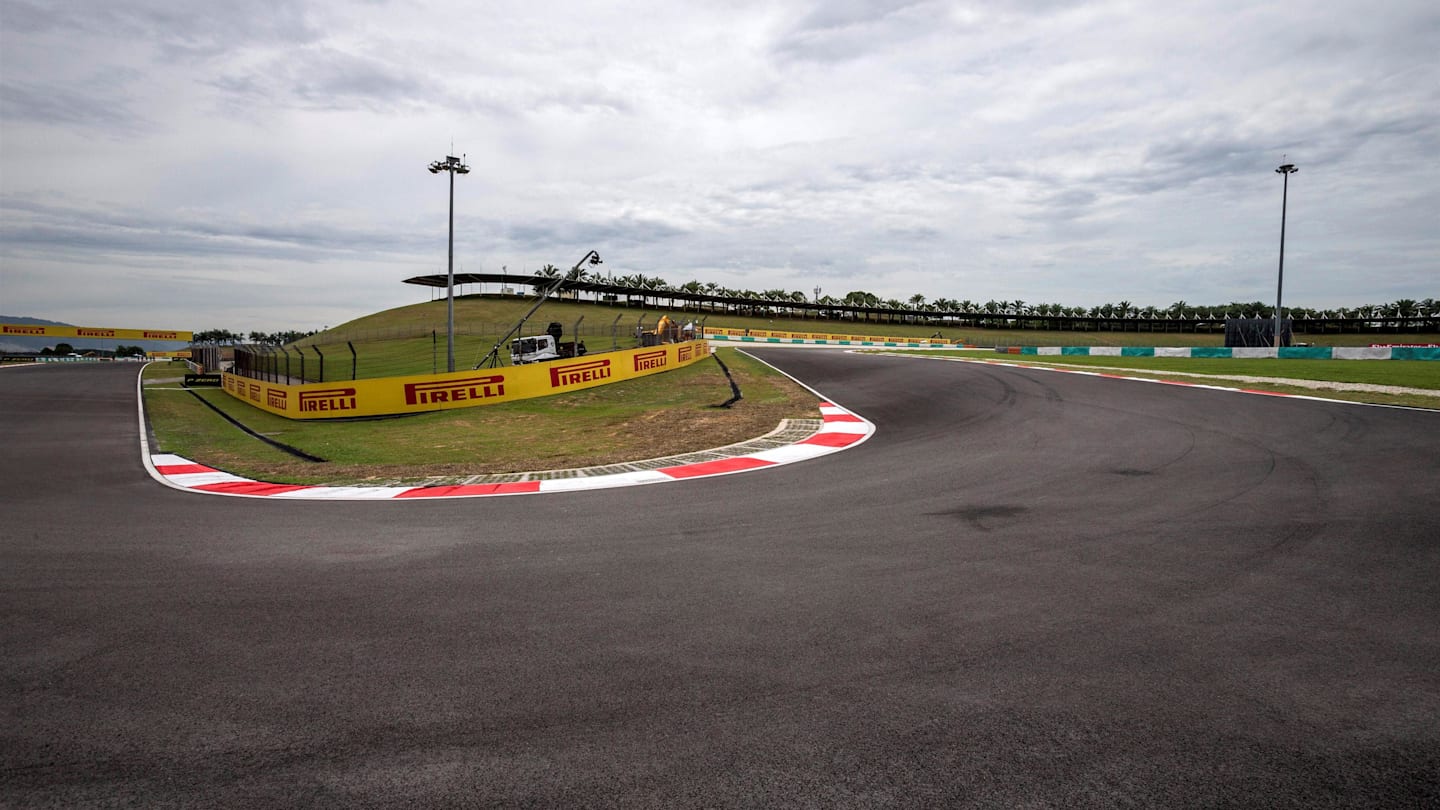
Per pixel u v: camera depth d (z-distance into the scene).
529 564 4.52
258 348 34.38
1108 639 3.18
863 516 5.64
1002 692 2.71
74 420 20.28
